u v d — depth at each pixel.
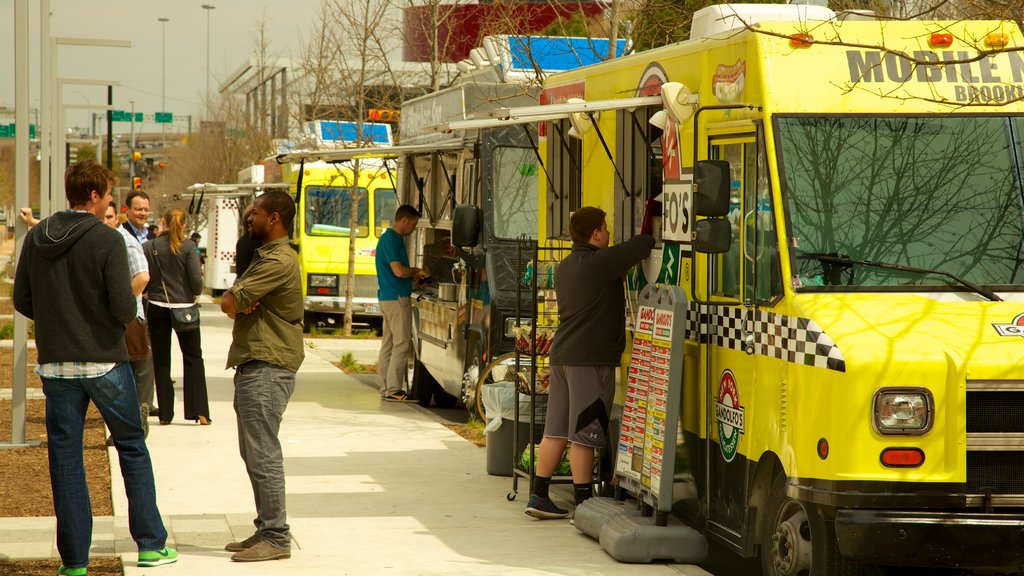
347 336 29.08
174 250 14.62
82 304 7.96
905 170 7.85
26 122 13.16
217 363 22.17
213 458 12.85
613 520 9.20
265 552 8.73
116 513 10.27
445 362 16.30
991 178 7.88
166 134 98.56
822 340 7.11
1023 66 8.20
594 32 19.02
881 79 8.04
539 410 11.73
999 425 7.01
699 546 8.82
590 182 10.95
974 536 6.89
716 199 7.88
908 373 6.93
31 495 10.95
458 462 12.89
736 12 9.21
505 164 15.10
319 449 13.63
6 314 32.00
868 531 6.89
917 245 7.71
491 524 10.08
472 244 14.61
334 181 29.67
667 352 8.78
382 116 28.22
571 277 9.75
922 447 6.94
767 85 7.92
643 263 9.96
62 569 8.05
